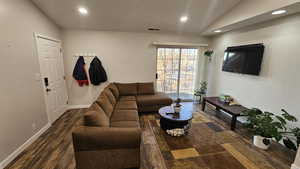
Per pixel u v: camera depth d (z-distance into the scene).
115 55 4.18
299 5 1.92
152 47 4.37
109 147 1.70
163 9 2.98
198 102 4.85
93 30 3.94
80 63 3.93
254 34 2.98
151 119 3.42
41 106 2.78
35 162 1.97
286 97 2.41
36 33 2.68
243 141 2.53
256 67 2.87
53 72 3.30
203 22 3.58
